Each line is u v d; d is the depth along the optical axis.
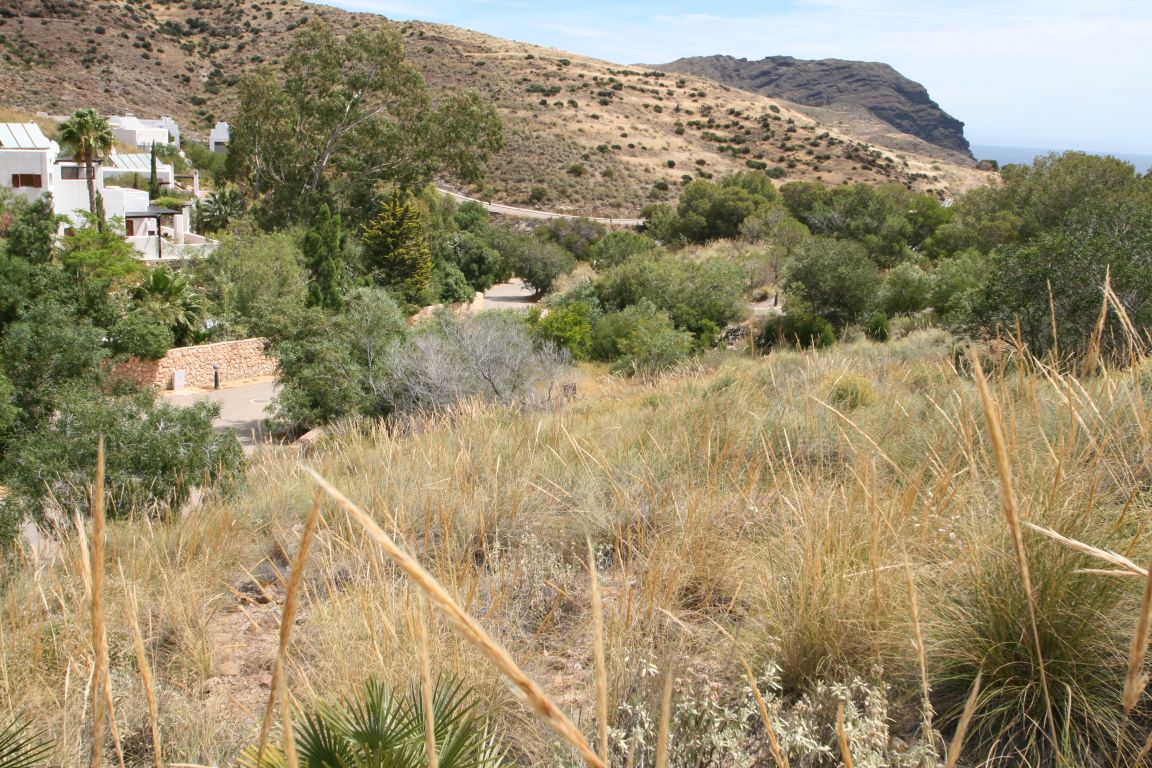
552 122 107.19
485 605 3.47
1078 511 2.47
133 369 26.19
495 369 18.08
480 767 1.87
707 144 113.31
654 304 31.66
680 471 4.90
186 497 8.34
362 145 49.47
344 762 1.69
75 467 8.50
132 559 4.33
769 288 41.84
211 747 2.70
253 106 47.59
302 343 21.53
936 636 2.51
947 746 2.11
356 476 6.49
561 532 4.48
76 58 99.38
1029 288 12.97
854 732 2.04
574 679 2.87
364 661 2.80
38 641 3.18
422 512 4.90
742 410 5.76
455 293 49.12
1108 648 2.27
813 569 2.82
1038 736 2.27
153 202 49.50
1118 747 2.01
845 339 26.73
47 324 19.20
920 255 46.53
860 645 2.60
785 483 4.26
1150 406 3.10
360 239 46.41
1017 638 2.34
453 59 127.69
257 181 49.88
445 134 49.94
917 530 3.11
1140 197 33.38
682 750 2.18
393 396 18.42
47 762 2.37
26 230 29.56
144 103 96.56
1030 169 43.53
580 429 7.03
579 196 87.56
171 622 3.82
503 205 83.56
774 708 2.18
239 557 4.95
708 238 60.91
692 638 2.90
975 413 3.88
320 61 48.47
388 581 3.68
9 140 42.38
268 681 3.31
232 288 35.69
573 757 2.25
